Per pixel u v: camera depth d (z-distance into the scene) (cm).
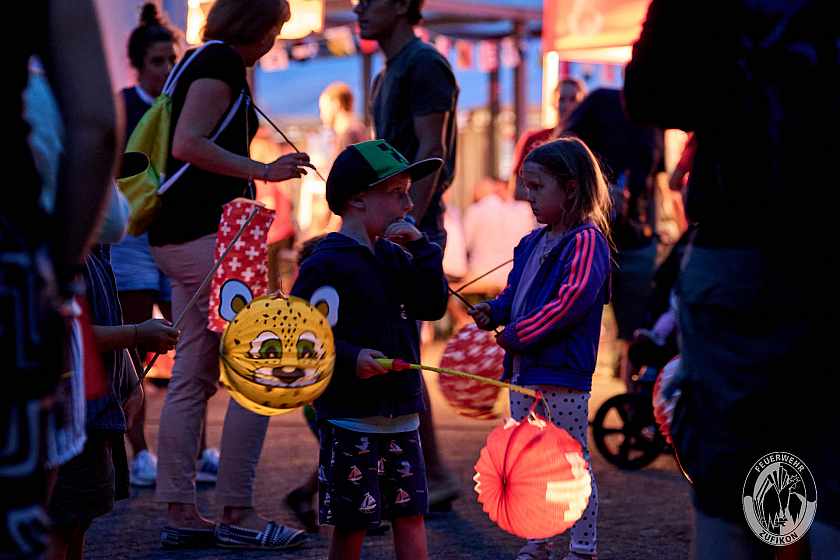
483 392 553
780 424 318
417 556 460
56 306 246
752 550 322
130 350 499
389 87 684
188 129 577
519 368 543
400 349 459
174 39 756
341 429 448
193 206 591
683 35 313
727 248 317
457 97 690
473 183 2492
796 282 310
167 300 768
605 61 1199
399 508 457
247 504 599
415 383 462
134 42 755
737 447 317
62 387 295
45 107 312
